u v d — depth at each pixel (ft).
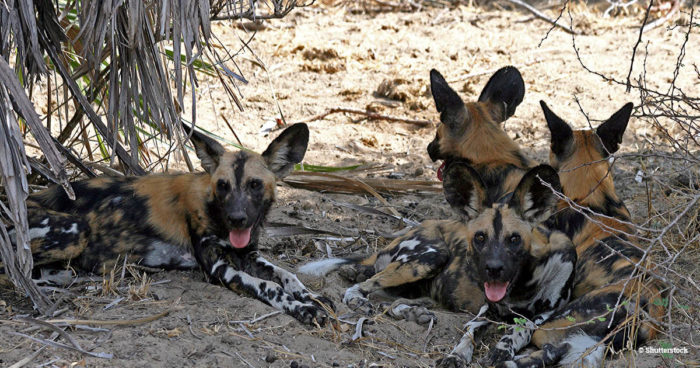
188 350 13.11
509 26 38.68
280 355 13.41
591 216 16.35
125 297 14.82
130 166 17.78
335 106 29.19
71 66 20.67
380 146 26.58
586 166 16.84
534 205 14.66
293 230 19.36
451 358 13.66
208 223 15.93
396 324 14.99
